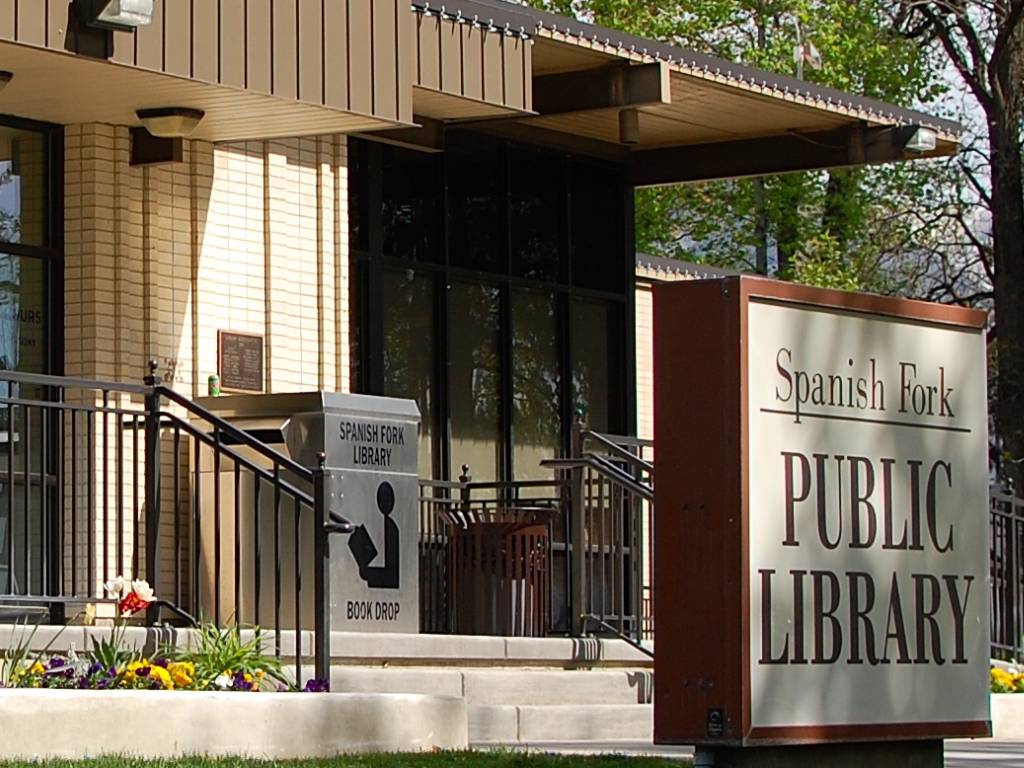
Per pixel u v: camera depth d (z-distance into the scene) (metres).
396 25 14.41
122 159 15.17
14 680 10.86
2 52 12.49
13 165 14.99
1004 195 39.66
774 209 41.12
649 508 18.14
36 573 14.79
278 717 10.71
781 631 8.02
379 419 15.05
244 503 14.79
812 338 8.24
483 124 20.22
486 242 20.45
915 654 8.63
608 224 22.08
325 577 11.95
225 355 15.73
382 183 19.20
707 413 7.99
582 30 17.45
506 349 20.48
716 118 20.61
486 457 20.30
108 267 15.04
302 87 13.77
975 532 9.00
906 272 42.19
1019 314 39.50
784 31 39.56
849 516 8.35
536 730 13.84
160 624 12.86
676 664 8.02
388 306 19.30
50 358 14.96
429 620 17.45
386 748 11.19
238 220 15.98
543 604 16.59
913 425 8.70
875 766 8.66
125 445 14.91
